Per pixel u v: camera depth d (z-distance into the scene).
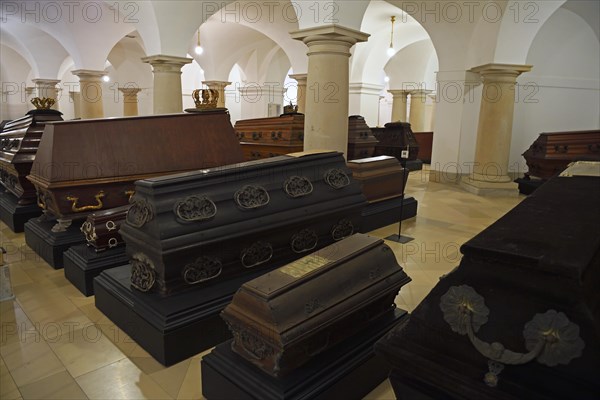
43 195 3.97
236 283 2.64
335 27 4.66
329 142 5.00
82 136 3.74
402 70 15.30
